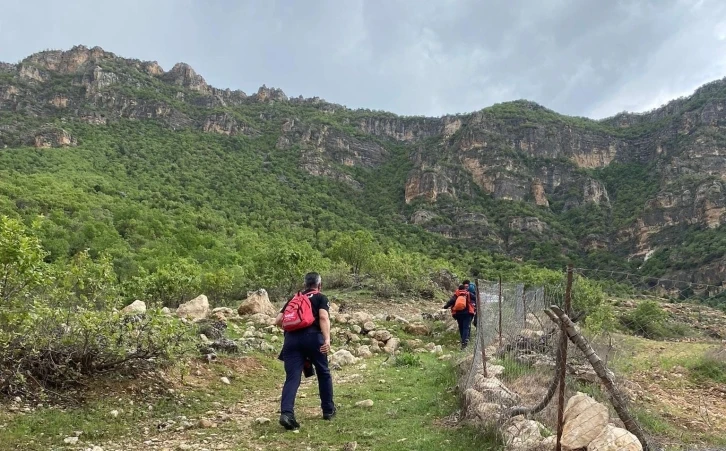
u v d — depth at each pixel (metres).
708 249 65.38
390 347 11.13
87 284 6.40
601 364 3.85
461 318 11.09
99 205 70.25
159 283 19.17
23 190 65.75
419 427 4.86
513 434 4.09
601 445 3.56
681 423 6.39
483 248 94.75
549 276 34.62
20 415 4.62
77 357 5.79
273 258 25.36
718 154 102.38
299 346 5.17
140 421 5.05
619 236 95.25
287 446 4.34
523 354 6.65
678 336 16.47
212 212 88.00
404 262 30.53
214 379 6.95
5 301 5.12
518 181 117.06
